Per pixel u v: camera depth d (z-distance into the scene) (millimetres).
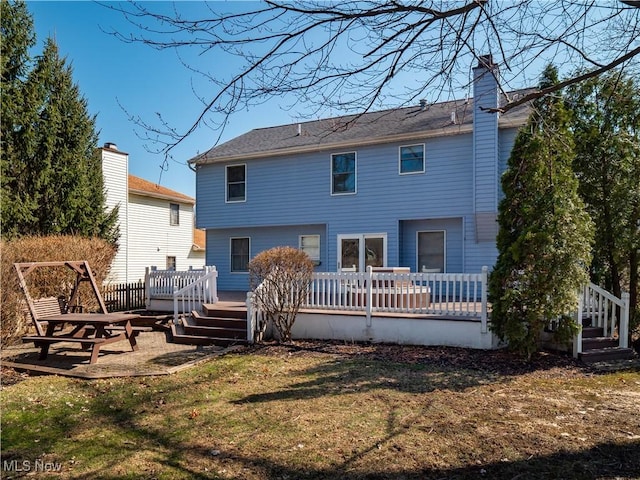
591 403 5348
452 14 3531
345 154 15906
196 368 7254
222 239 18625
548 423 4648
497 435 4316
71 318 8148
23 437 4355
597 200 8844
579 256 7387
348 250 15727
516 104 3768
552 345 8297
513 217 7883
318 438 4270
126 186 21484
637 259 8852
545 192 7512
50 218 15344
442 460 3785
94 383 6344
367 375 6691
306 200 16531
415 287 9867
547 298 7402
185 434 4406
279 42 3695
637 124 8602
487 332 8430
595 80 8477
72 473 3602
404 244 15102
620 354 7855
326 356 8094
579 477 3500
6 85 13961
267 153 16891
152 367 7246
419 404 5297
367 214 15398
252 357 8086
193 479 3494
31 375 6918
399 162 14875
